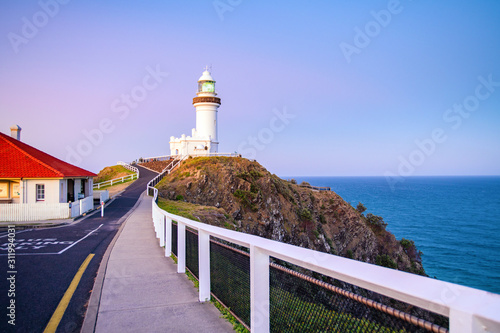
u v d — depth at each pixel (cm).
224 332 548
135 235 1609
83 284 835
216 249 685
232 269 605
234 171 4944
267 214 4588
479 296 226
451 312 222
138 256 1149
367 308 305
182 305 677
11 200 2655
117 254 1181
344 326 329
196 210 2956
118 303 689
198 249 786
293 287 412
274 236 4466
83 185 3450
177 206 3133
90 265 1045
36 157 2906
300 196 5788
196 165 5041
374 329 297
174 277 885
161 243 1327
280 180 5866
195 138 7050
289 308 416
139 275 905
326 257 356
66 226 2083
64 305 684
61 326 583
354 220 5738
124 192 4328
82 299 723
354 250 5388
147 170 6706
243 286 558
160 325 579
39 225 2128
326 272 332
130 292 760
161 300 707
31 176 2614
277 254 408
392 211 10731
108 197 3700
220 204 4388
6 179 2605
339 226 5609
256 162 5703
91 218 2456
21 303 697
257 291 462
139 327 571
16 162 2731
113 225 2106
